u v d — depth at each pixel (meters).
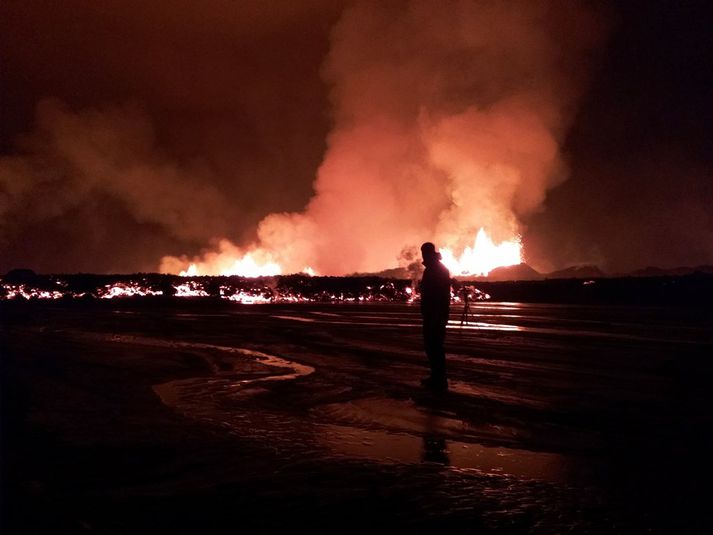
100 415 6.70
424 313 8.87
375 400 7.72
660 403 7.61
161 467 5.01
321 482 4.71
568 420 6.73
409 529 3.87
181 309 24.89
